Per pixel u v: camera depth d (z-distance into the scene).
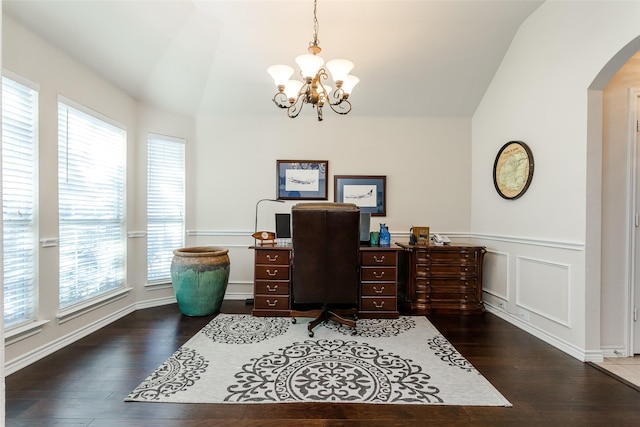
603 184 2.47
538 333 2.85
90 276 2.98
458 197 4.06
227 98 3.83
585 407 1.86
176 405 1.84
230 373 2.18
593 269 2.40
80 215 2.87
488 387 2.04
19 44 2.25
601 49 2.27
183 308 3.36
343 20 3.02
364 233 3.59
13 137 2.25
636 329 2.49
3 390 0.67
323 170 4.05
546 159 2.79
